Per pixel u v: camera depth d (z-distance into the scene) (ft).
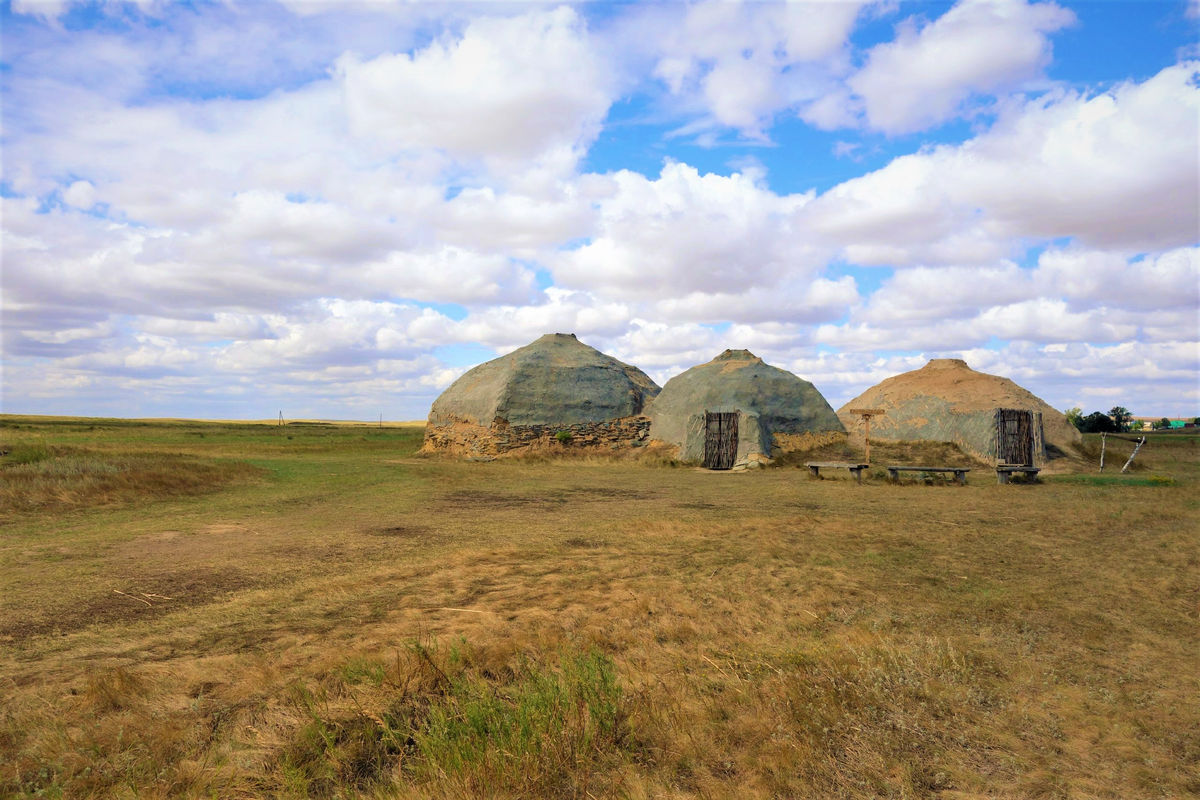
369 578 24.23
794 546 30.37
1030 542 31.48
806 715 13.62
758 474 77.05
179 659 16.15
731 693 14.55
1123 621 19.74
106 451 65.16
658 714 13.52
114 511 41.04
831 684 15.01
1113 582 24.09
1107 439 100.73
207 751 11.84
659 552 29.07
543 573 25.13
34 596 22.04
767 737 12.88
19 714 12.91
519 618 19.51
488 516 40.52
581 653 16.37
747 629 19.08
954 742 12.82
